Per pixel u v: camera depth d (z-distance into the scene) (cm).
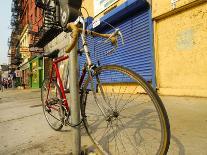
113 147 227
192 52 528
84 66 224
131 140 236
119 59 771
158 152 150
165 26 605
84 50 217
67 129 321
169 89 573
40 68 2177
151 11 640
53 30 1484
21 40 3266
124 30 760
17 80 3850
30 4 2627
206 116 327
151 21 639
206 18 496
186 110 372
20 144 276
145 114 197
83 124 233
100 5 890
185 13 547
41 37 1742
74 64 222
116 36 207
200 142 233
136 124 216
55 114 358
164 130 145
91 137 229
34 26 2384
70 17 227
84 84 226
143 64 670
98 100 209
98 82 207
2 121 434
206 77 494
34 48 2109
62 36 1471
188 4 525
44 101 352
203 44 502
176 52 570
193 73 524
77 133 220
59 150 243
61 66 295
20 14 3375
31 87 2555
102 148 220
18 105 694
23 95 1224
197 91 496
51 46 1786
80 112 231
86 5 1013
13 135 320
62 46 1460
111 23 817
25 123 388
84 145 247
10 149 261
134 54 708
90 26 890
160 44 621
